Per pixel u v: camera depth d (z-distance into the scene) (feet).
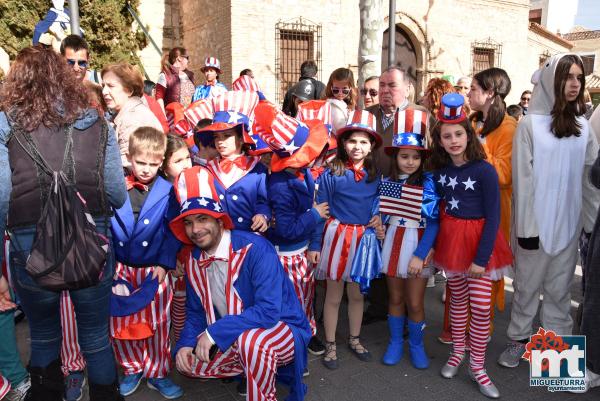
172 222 8.04
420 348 10.72
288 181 9.09
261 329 7.98
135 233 8.55
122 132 10.23
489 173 9.34
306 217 9.44
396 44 41.93
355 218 10.37
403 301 10.82
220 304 8.48
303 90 15.89
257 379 7.87
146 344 9.39
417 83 43.27
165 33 39.47
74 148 6.98
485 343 9.68
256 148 9.50
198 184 7.80
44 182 6.76
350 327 11.23
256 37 33.86
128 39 36.45
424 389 9.82
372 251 10.30
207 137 9.75
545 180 9.79
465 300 10.16
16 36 32.48
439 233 10.05
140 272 8.96
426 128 10.14
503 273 9.82
